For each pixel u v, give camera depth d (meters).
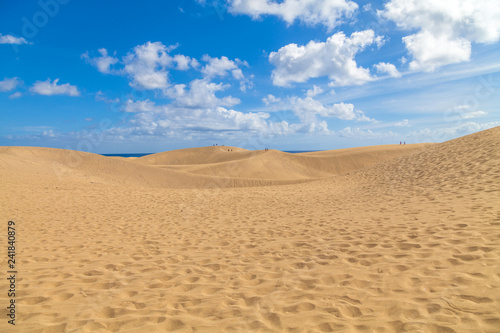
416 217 6.66
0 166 24.08
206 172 50.12
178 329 2.75
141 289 3.72
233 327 2.75
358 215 7.71
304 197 12.85
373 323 2.67
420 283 3.36
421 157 17.89
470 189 8.92
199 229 7.27
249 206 10.90
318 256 4.68
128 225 7.80
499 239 4.45
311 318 2.83
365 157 61.00
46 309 3.19
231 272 4.25
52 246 5.82
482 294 2.95
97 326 2.82
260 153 61.81
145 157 98.50
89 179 27.34
